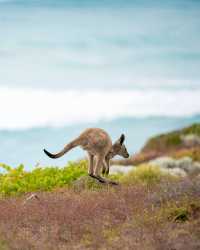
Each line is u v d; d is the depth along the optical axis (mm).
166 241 33250
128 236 34531
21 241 34125
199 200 39312
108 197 43562
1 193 49750
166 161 94562
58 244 34312
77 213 39156
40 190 51344
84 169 57688
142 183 52438
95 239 34375
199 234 34500
